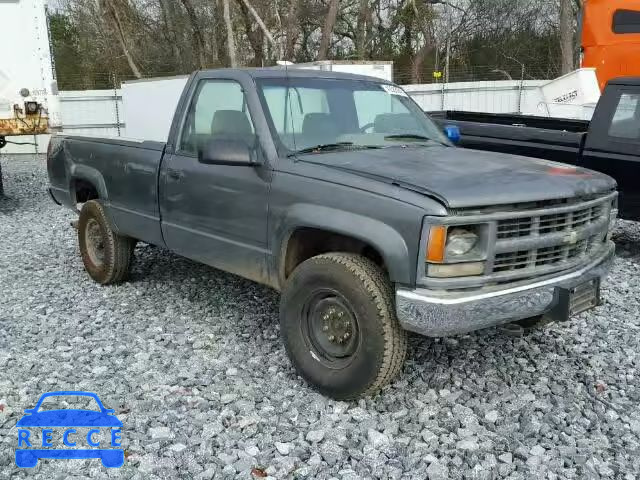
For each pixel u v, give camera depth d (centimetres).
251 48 2412
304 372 398
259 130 428
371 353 360
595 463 328
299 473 318
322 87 472
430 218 332
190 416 373
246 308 561
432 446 342
